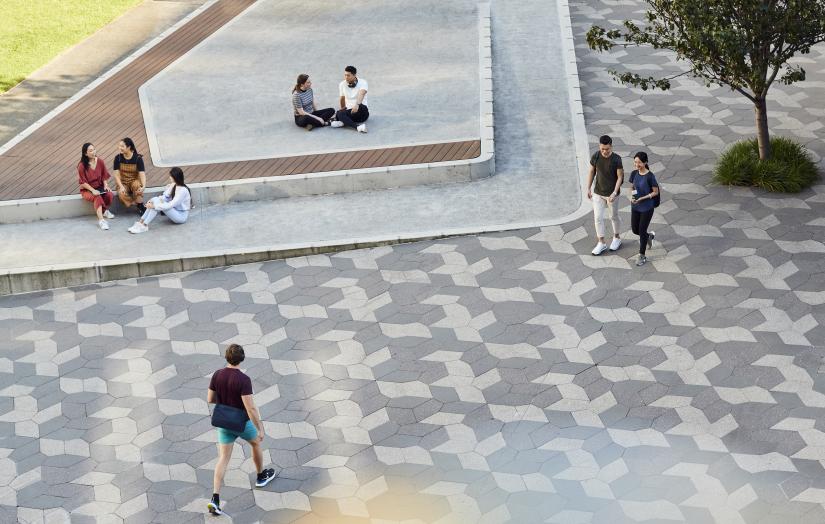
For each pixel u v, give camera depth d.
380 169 18.00
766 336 13.84
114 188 18.08
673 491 11.54
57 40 25.36
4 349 14.54
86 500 11.90
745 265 15.32
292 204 17.86
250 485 11.98
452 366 13.70
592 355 13.73
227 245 16.66
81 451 12.64
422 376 13.56
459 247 16.23
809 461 11.80
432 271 15.70
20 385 13.82
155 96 21.56
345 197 18.02
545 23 24.53
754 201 16.91
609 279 15.21
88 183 17.28
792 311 14.28
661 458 12.00
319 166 18.36
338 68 22.50
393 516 11.47
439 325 14.50
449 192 17.95
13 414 13.30
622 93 20.95
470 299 15.00
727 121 19.61
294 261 16.16
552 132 19.69
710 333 13.97
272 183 17.88
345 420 12.91
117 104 21.30
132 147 17.12
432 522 11.36
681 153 18.56
